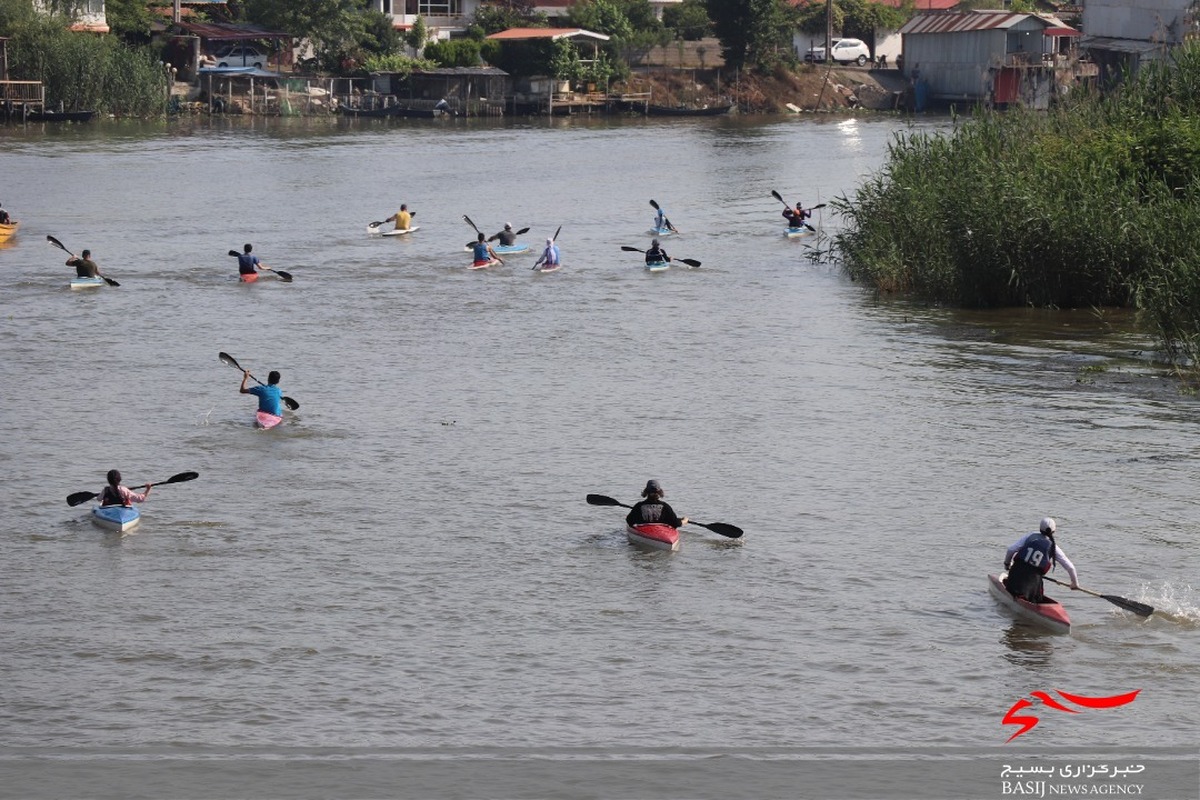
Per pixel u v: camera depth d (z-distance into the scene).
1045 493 64.69
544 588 53.88
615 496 64.62
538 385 85.25
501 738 42.31
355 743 41.97
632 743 42.06
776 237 149.75
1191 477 66.75
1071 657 47.94
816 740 42.31
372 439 73.31
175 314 106.25
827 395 82.81
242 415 77.88
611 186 193.12
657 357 93.00
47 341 96.06
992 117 126.38
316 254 136.00
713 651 48.41
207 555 56.94
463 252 138.62
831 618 51.12
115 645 48.53
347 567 55.84
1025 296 107.50
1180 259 91.31
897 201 118.94
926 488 65.56
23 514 61.44
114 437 73.19
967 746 41.91
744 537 59.38
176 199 171.38
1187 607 51.84
